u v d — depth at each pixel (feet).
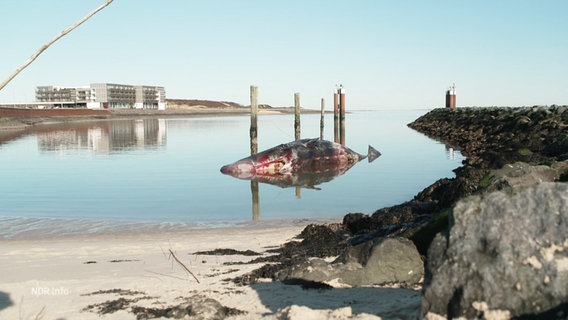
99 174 76.28
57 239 36.01
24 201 54.08
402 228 29.40
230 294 19.98
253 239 33.91
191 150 115.96
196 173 77.25
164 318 17.10
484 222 12.35
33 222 42.86
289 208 50.08
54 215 46.42
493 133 116.98
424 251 24.22
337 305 17.58
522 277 11.44
